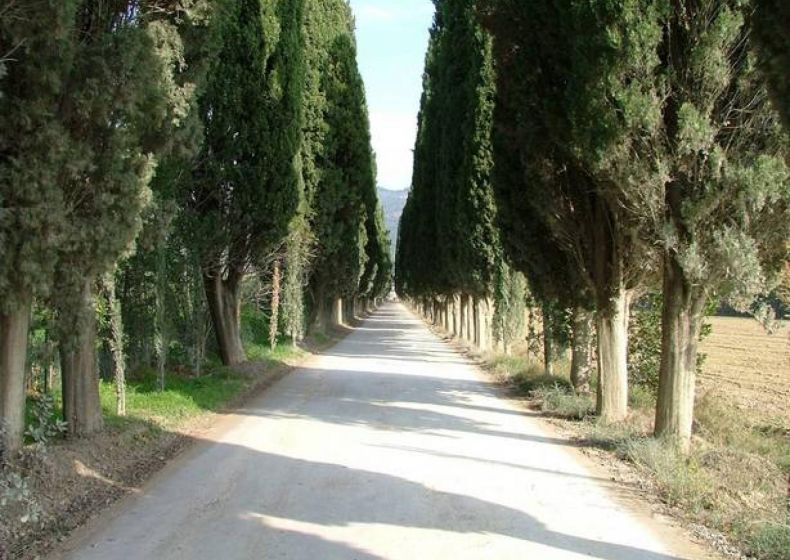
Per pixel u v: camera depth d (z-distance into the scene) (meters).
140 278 14.16
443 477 8.33
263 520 6.54
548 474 8.62
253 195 17.23
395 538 6.08
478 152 25.67
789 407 18.66
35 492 6.88
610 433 10.85
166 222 10.05
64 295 7.85
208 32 9.95
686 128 8.80
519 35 11.91
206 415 12.77
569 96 9.84
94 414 9.57
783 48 5.39
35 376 12.02
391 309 120.12
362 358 26.58
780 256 10.11
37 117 6.85
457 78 28.31
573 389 14.39
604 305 12.34
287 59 18.42
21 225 6.68
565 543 6.06
